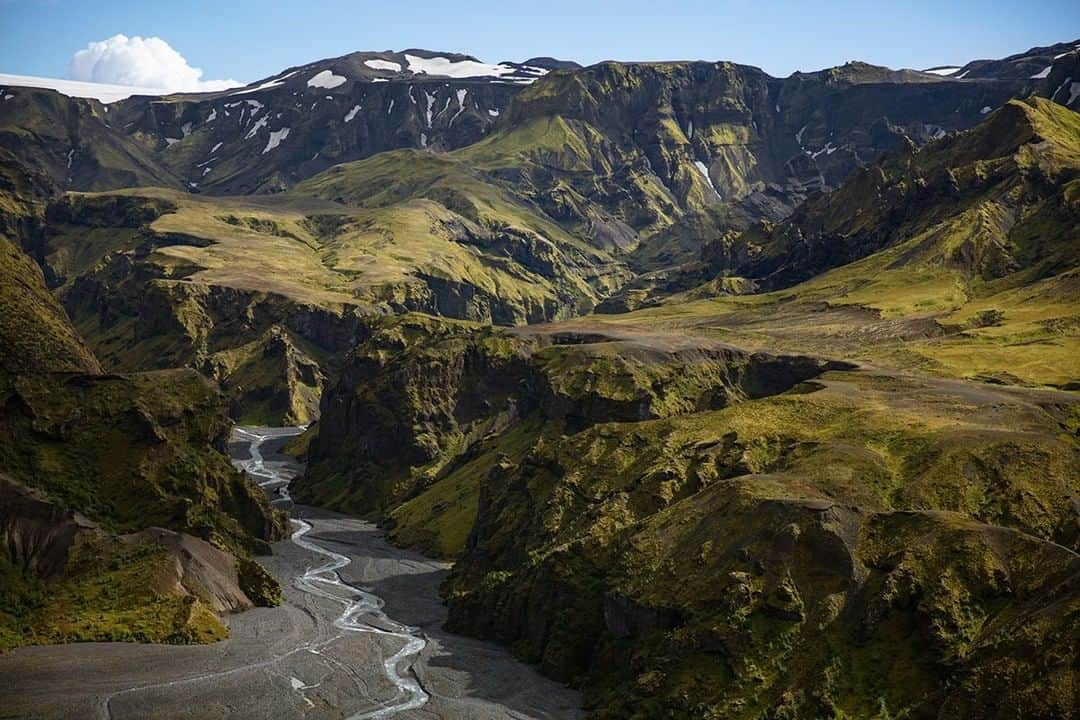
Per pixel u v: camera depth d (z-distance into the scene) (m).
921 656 130.00
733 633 139.25
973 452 169.12
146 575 179.12
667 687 138.75
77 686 141.50
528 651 169.25
